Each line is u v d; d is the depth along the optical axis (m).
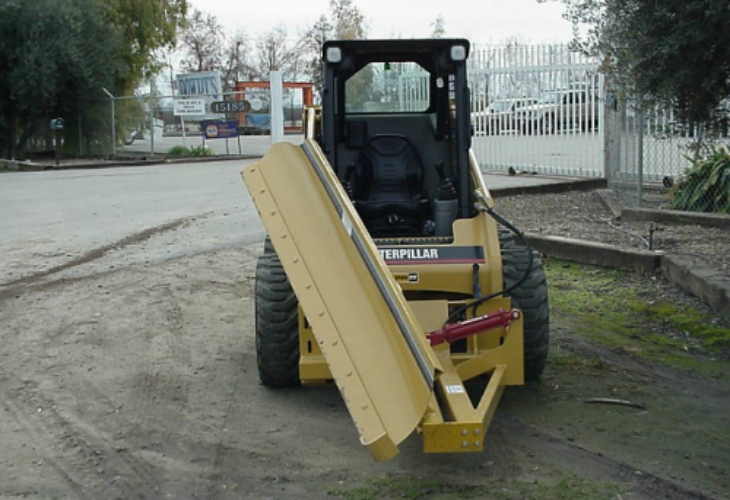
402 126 6.80
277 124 28.00
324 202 5.12
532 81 18.05
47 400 6.34
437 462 5.15
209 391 6.43
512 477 4.93
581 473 4.96
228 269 10.33
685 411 5.83
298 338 6.05
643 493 4.71
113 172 23.52
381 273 4.61
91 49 31.81
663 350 7.06
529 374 6.22
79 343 7.67
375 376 4.31
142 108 33.62
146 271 10.31
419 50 6.39
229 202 15.79
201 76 37.34
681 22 5.70
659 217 11.66
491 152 19.20
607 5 6.38
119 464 5.28
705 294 8.00
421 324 5.57
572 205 13.55
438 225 6.21
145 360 7.18
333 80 6.32
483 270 5.67
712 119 6.42
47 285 9.77
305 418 5.87
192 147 30.75
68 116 31.95
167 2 38.66
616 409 5.87
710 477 4.89
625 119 13.28
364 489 4.85
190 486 4.98
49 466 5.27
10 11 29.98
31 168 26.19
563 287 9.01
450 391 4.79
